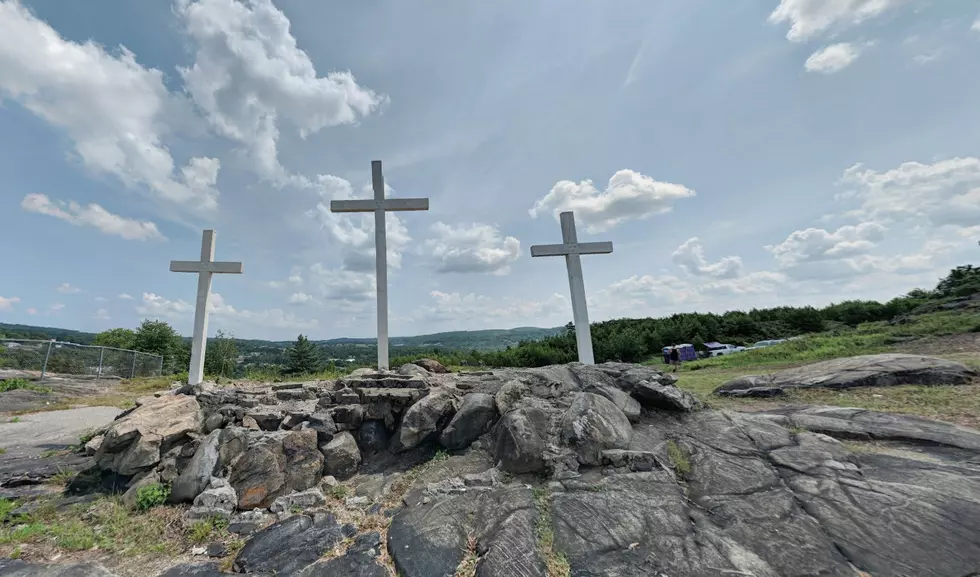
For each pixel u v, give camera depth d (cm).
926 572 315
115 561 386
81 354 1703
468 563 355
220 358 2011
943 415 650
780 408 723
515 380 647
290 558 379
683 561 338
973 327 1505
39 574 357
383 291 836
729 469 477
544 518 402
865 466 474
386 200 866
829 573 320
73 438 766
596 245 841
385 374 740
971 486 414
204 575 363
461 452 571
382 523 434
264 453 521
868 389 835
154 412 581
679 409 633
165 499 497
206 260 850
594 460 500
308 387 721
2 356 1541
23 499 505
